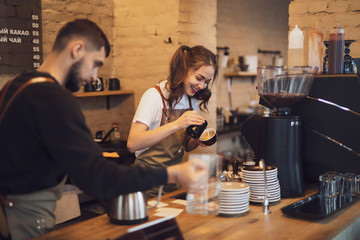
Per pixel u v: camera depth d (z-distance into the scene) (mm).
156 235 1338
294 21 2854
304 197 1972
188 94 2420
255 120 2283
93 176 1306
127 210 1563
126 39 4344
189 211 1395
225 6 6098
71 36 1497
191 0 3994
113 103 4555
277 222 1616
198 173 1334
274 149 1953
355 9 2617
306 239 1435
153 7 4066
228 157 4363
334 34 2158
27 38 3672
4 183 1502
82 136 1352
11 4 3527
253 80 7031
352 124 2066
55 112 1349
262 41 7039
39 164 1472
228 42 6215
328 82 2117
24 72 1508
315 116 2174
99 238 1442
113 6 4406
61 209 2301
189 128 2221
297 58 2475
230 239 1438
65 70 1529
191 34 4035
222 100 6203
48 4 3840
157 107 2414
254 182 1838
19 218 1548
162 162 2477
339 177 1981
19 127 1407
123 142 4238
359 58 2498
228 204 1686
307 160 2244
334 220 1646
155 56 4117
